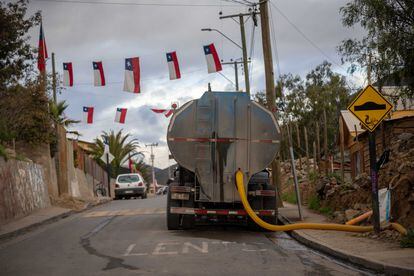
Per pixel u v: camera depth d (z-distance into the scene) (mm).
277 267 8742
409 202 11367
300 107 46969
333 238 11438
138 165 71812
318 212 17766
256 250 10672
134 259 9641
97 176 45062
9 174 18344
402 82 14352
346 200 16172
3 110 23875
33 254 10750
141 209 22406
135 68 21125
